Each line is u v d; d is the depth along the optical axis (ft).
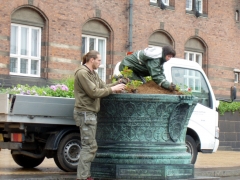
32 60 80.18
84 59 34.71
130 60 37.24
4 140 44.39
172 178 34.76
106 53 88.99
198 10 102.99
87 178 33.68
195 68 52.80
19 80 77.00
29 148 44.96
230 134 98.27
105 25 88.28
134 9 91.25
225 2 106.32
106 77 88.94
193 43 101.76
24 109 41.04
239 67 108.68
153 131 34.81
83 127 33.35
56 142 43.16
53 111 42.42
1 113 40.83
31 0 78.89
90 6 85.76
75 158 44.21
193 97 35.12
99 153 35.17
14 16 77.82
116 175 34.40
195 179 35.50
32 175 40.32
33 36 80.38
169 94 35.22
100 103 34.91
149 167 34.40
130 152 34.60
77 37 83.92
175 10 97.60
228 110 97.81
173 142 35.29
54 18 81.41
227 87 106.42
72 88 47.62
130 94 34.12
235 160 67.00
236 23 108.37
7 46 76.07
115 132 34.96
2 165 50.31
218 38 104.99
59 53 81.92
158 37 95.86
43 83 79.51
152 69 35.83
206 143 52.90
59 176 39.55
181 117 35.29
